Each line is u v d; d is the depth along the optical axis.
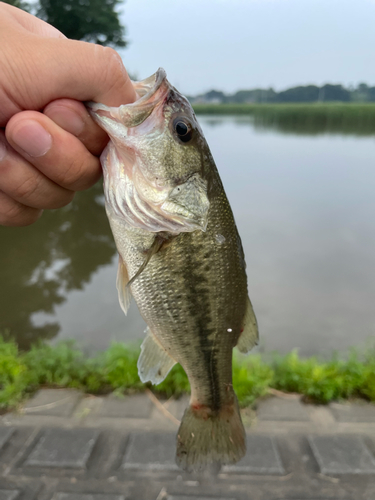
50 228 1.41
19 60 0.18
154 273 0.25
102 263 1.09
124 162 0.22
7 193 0.21
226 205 0.26
